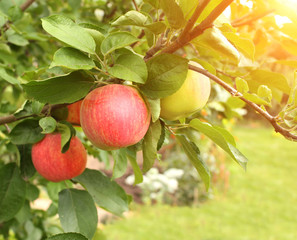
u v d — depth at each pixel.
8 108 0.68
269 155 4.09
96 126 0.39
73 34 0.37
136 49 0.64
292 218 2.43
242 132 5.36
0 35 0.73
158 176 2.72
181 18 0.36
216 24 0.44
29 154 0.54
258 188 3.01
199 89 0.44
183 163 2.85
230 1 0.34
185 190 2.72
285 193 2.92
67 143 0.47
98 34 0.40
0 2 0.79
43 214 0.97
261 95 0.38
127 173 3.00
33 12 0.97
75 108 0.50
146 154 0.43
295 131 0.39
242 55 0.53
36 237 0.92
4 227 0.85
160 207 2.59
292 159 3.97
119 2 0.95
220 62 0.60
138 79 0.36
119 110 0.38
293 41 0.55
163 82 0.38
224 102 0.77
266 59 0.59
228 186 2.98
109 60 0.41
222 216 2.45
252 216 2.45
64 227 0.49
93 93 0.40
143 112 0.39
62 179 0.51
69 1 0.90
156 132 0.43
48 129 0.44
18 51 0.81
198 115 0.71
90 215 0.51
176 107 0.44
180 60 0.38
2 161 0.90
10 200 0.53
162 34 0.43
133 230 2.18
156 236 2.10
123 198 0.55
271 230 2.23
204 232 2.18
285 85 0.50
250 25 0.65
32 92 0.39
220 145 0.41
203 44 0.38
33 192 0.68
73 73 0.40
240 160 0.40
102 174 0.55
